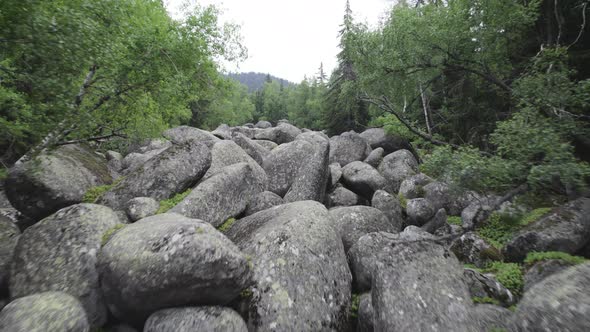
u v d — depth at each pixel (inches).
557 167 230.1
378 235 286.4
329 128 1517.0
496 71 542.0
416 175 542.3
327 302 218.4
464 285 202.7
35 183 310.7
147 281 177.5
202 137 767.7
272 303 201.9
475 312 183.8
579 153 367.2
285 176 499.5
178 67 493.4
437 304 186.2
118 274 188.5
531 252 271.4
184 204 321.1
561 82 324.8
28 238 226.1
